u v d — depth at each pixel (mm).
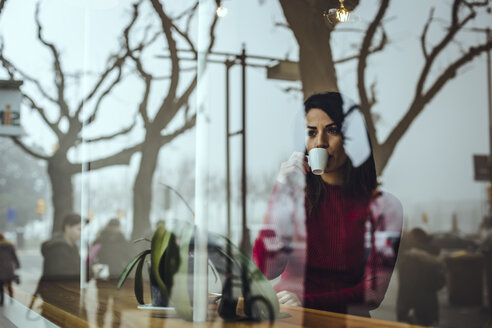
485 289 3545
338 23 5008
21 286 1458
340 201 1405
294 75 5438
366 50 5555
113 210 2963
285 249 1338
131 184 3201
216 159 4754
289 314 748
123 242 2639
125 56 3131
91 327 664
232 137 4875
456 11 5699
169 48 3373
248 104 4988
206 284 692
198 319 681
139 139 3260
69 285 1463
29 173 4879
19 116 4348
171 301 713
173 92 3441
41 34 3551
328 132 1524
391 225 1343
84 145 2904
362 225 1338
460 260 3600
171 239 737
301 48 5434
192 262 695
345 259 1299
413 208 6203
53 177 4637
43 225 4688
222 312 696
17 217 4891
